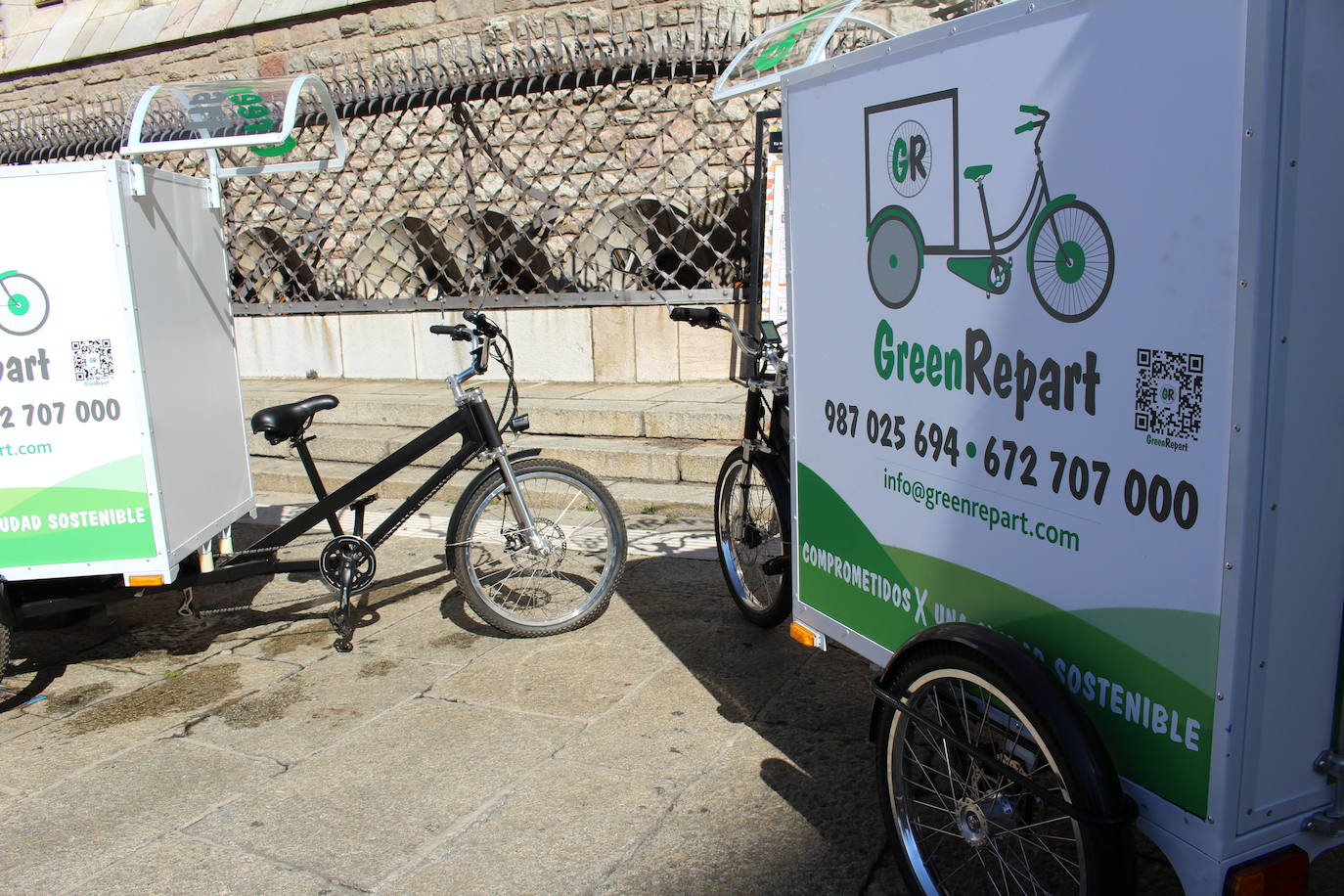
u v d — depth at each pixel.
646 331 7.93
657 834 2.83
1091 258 1.88
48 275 3.49
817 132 2.63
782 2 8.08
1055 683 2.00
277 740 3.47
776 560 3.87
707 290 7.77
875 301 2.50
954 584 2.38
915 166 2.29
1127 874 1.93
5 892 2.70
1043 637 2.13
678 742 3.33
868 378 2.58
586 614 4.30
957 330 2.24
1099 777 1.90
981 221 2.12
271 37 10.09
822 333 2.75
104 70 11.11
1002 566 2.21
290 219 9.29
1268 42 1.53
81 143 9.73
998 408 2.16
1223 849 1.81
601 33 8.66
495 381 8.42
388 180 9.01
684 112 7.70
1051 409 2.02
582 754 3.29
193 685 3.96
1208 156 1.64
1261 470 1.67
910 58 2.26
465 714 3.60
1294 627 1.78
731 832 2.82
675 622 4.35
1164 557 1.83
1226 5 1.58
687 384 7.88
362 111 8.62
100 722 3.67
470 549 4.14
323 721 3.60
